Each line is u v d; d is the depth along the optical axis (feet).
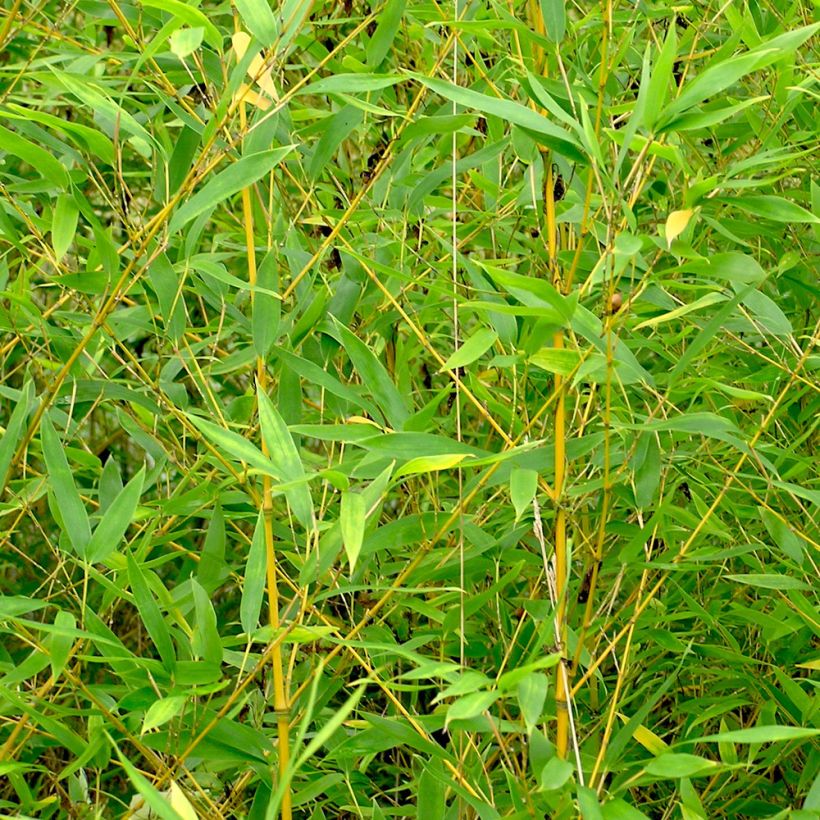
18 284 4.19
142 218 4.36
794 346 3.74
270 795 3.61
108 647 3.30
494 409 3.73
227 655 3.62
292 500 3.17
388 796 4.73
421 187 3.97
